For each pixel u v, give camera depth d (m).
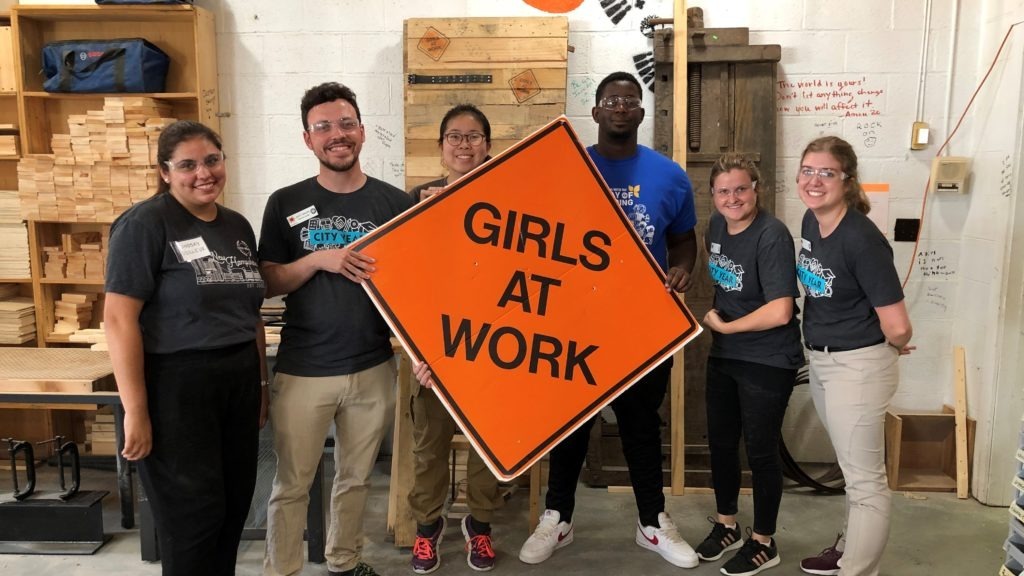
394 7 3.54
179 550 1.94
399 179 3.66
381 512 3.18
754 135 3.40
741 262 2.45
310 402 2.20
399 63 3.58
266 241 2.23
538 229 2.14
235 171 3.70
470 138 2.45
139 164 3.40
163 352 1.87
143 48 3.37
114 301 1.80
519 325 2.12
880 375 2.27
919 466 3.48
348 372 2.21
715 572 2.66
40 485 3.43
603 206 2.17
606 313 2.17
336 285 2.17
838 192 2.21
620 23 3.47
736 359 2.50
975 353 3.34
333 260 2.08
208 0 3.58
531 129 3.40
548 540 2.75
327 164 2.14
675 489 3.37
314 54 3.60
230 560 2.12
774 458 2.53
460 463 3.44
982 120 3.32
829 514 3.14
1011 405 3.14
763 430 2.48
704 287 3.44
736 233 2.48
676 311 2.22
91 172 3.42
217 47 3.61
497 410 2.11
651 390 2.59
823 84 3.46
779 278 2.36
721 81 3.39
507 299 2.12
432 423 2.53
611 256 2.18
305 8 3.56
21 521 2.79
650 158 2.56
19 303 3.63
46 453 3.75
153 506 1.95
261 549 2.81
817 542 2.88
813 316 2.39
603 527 3.03
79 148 3.41
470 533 2.72
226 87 3.63
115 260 1.81
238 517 2.10
